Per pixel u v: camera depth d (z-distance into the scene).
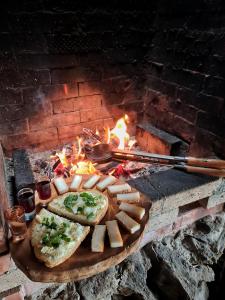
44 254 1.08
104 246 1.18
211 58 1.80
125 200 1.41
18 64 1.89
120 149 2.21
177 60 2.07
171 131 2.34
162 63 2.22
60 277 1.07
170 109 2.28
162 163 2.01
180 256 1.89
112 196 1.47
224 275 2.20
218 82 1.79
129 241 1.20
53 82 2.07
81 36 1.99
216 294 2.24
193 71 1.96
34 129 2.18
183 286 1.75
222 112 1.81
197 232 2.04
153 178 1.79
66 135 2.35
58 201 1.38
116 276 1.72
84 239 1.21
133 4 2.05
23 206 1.27
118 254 1.14
